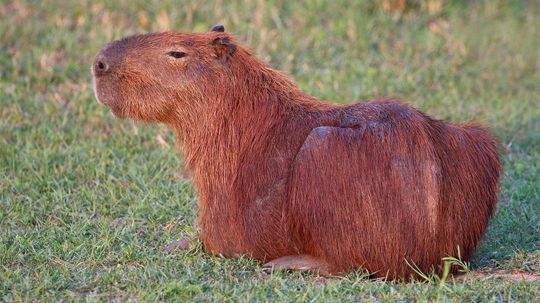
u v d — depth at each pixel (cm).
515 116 2998
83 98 2978
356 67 3288
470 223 1803
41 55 3244
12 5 3612
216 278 1794
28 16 3534
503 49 3622
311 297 1666
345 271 1778
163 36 1906
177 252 1955
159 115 1912
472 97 3203
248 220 1822
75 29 3494
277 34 3481
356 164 1742
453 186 1773
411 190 1734
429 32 3631
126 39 1928
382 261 1756
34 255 1930
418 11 3791
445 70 3353
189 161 1908
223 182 1850
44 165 2498
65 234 2041
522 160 2642
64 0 3638
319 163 1748
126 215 2208
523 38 3712
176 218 2186
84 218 2170
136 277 1780
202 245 1958
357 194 1738
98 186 2395
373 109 1823
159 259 1903
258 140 1841
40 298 1689
